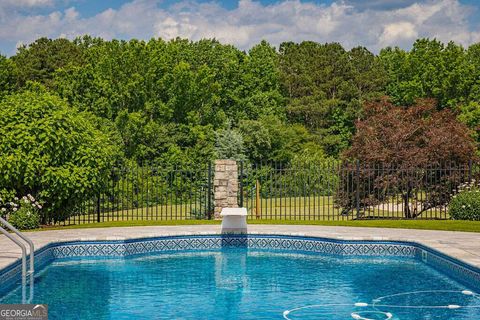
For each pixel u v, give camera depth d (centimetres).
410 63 5709
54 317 892
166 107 4488
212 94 4856
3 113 1691
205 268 1315
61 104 1805
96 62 4872
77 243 1427
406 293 1057
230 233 1608
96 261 1387
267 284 1142
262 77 5684
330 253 1488
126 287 1108
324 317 902
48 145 1678
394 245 1450
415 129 2427
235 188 1980
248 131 4512
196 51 5547
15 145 1672
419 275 1221
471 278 1106
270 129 4703
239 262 1394
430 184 2255
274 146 4712
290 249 1570
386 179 2261
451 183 2270
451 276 1204
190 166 4147
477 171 2400
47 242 1347
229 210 1600
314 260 1418
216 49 5600
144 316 903
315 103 5722
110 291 1071
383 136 2456
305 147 5084
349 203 2480
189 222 1853
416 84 5397
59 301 989
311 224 1797
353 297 1030
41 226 1736
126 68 4522
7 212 1688
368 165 2191
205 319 890
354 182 2469
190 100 4666
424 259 1365
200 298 1025
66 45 5866
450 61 5422
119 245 1445
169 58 4866
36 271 1255
